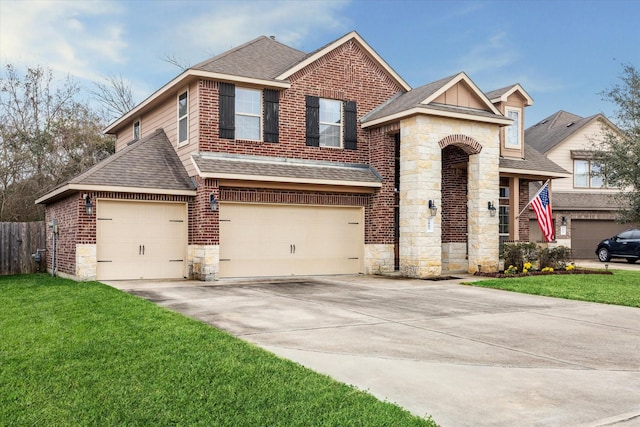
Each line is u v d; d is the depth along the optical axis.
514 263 18.64
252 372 6.08
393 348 7.49
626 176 18.67
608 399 5.51
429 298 12.52
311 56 18.11
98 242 15.66
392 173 18.61
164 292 13.08
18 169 28.44
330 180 17.34
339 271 18.38
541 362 6.91
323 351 7.25
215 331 8.13
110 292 12.36
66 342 7.49
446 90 18.05
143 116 21.45
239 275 16.67
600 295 13.02
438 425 4.74
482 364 6.76
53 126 30.30
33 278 17.11
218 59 17.78
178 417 4.85
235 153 16.89
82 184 15.08
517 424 4.80
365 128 19.12
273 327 8.81
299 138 17.97
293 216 17.62
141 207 16.27
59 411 5.01
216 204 15.98
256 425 4.68
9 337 7.90
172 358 6.62
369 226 18.80
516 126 22.08
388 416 4.83
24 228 20.09
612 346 7.87
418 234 17.14
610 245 26.95
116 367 6.29
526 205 21.14
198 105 16.41
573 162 30.45
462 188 20.94
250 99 17.38
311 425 4.67
